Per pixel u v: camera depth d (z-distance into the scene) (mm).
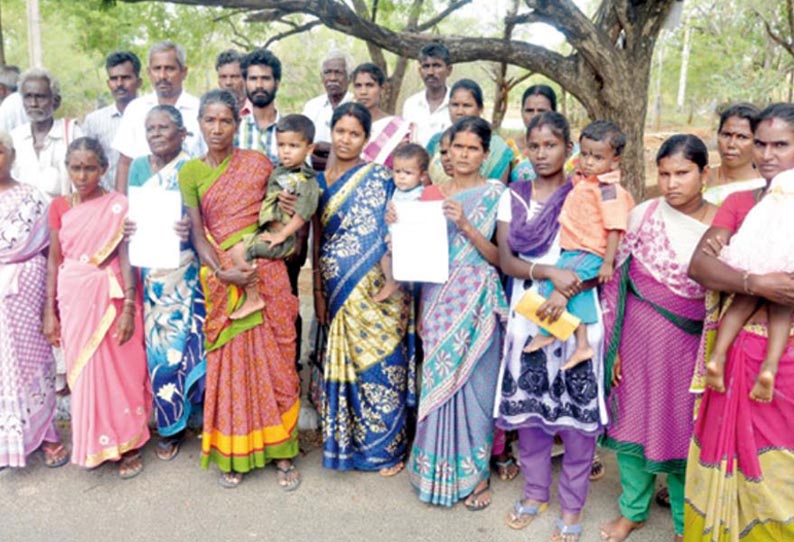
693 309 2945
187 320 3748
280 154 3359
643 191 6312
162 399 3787
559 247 3094
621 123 6082
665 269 2939
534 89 4371
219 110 3307
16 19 20141
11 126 5258
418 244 3242
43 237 3717
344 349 3576
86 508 3502
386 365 3615
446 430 3377
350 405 3680
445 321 3322
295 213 3385
